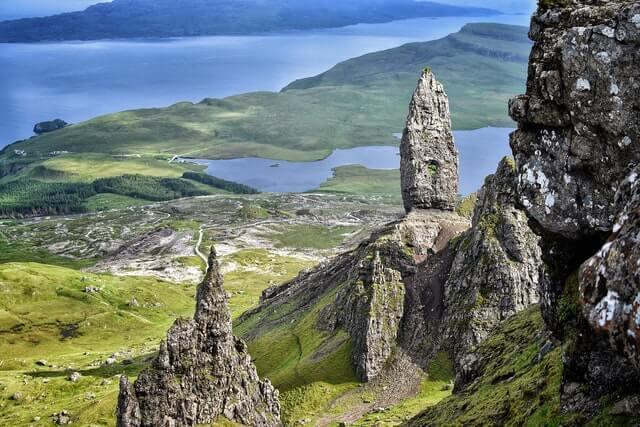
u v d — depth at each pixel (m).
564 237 55.09
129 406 114.56
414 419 110.94
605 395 49.12
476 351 113.62
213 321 124.12
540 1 56.03
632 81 47.59
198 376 120.38
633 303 31.25
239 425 120.69
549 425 54.25
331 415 195.50
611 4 50.84
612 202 49.19
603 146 49.59
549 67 52.94
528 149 55.50
